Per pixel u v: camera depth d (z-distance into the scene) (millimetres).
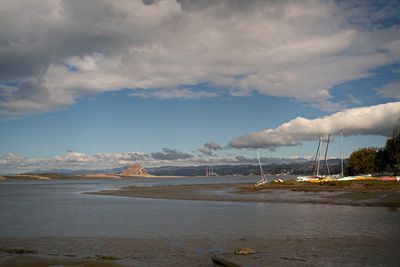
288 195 61188
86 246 22844
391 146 105500
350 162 122438
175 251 21094
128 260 19297
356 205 43031
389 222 29578
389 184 71500
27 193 90625
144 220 33625
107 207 47094
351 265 17516
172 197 63656
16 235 26984
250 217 34438
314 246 21469
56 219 35562
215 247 21906
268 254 19844
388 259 18453
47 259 19594
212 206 46094
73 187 134500
